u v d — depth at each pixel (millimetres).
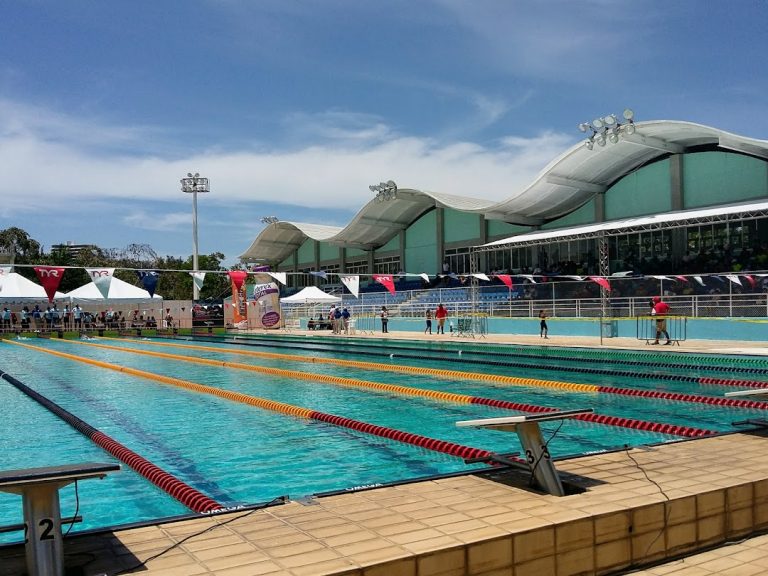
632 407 9242
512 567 3180
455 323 26094
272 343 25125
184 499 5293
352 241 40344
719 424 7988
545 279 27141
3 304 35781
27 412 9945
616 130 22062
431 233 36625
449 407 9609
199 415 9250
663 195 25453
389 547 3035
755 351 14992
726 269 22859
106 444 7230
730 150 23281
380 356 18156
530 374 13258
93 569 2861
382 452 6832
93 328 36031
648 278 20375
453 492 3961
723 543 3850
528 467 4105
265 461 6496
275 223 44281
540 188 26609
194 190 45594
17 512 5133
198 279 15133
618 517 3494
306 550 3025
